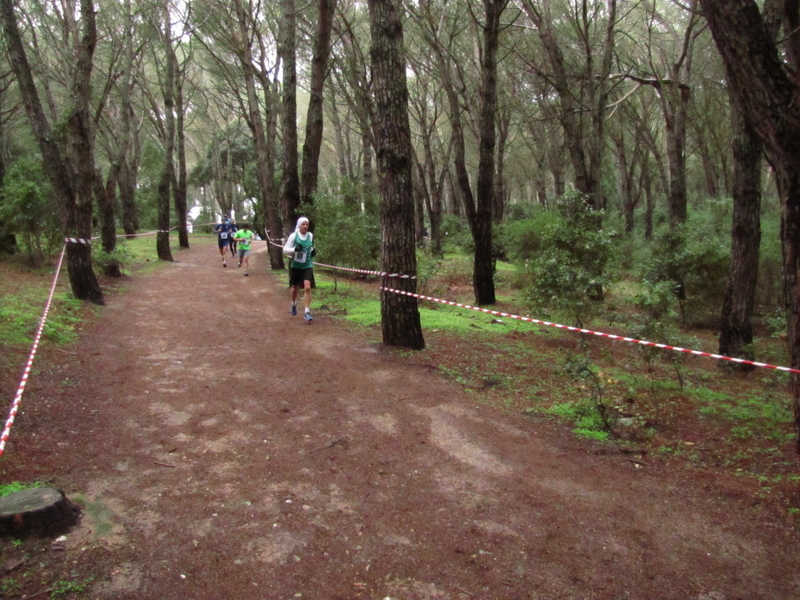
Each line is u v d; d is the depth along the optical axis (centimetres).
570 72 1972
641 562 345
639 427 561
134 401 578
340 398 619
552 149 2831
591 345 938
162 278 1551
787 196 434
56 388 594
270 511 385
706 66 2305
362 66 1920
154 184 3938
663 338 693
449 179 4009
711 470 466
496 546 355
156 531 353
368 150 2334
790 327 460
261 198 3384
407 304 834
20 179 1439
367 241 1609
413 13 1517
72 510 357
